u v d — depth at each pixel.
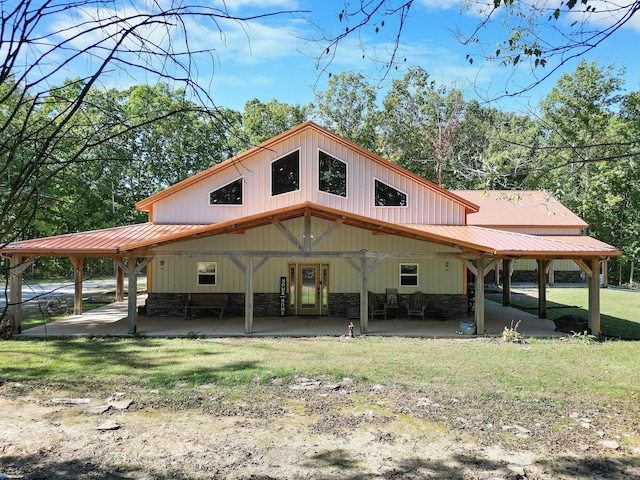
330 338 13.34
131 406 7.44
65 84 2.51
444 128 38.94
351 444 6.09
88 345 12.12
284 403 7.65
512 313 19.00
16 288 13.32
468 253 14.10
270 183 17.77
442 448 5.98
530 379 9.16
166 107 27.80
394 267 17.44
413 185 18.33
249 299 13.74
